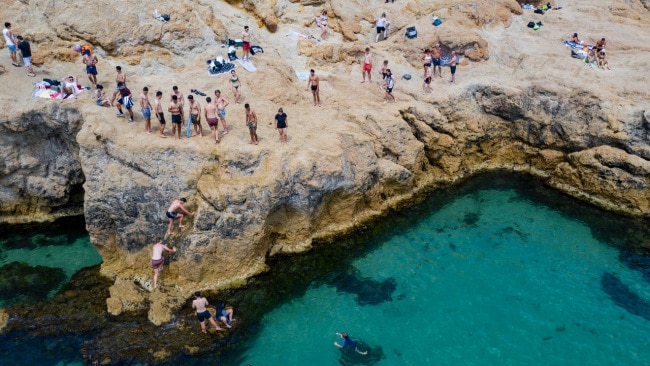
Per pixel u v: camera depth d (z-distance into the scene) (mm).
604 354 20250
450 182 30938
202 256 22547
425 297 23000
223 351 20172
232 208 22578
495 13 37219
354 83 32438
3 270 24641
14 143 26266
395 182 28562
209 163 23281
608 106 28609
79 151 24859
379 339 20969
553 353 20297
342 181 25297
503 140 32344
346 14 36750
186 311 21766
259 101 28688
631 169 27500
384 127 28516
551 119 30484
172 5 32219
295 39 35031
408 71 33844
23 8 29719
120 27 30438
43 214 28516
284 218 24922
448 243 26219
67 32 29688
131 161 22984
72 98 25906
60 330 20938
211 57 31891
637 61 32406
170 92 28516
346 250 25641
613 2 39969
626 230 26953
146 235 23297
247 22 35094
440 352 20422
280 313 22109
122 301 22078
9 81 27031
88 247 26359
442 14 36781
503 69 33781
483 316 22031
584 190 29422
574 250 25703
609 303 22594
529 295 23078
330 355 20234
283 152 24219
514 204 29156
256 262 24078
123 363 19531
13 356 19938
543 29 37031
